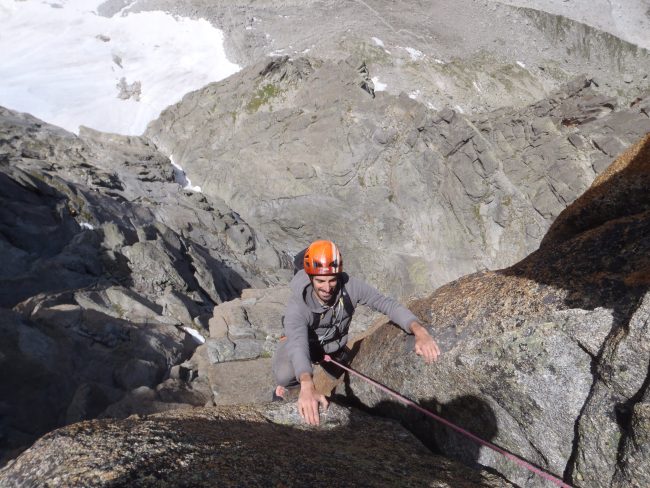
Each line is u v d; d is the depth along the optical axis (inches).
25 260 636.7
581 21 2281.0
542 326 119.6
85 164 1298.0
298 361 129.0
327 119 1620.3
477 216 1469.0
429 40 2208.4
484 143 1451.8
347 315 151.0
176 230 1211.2
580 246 129.5
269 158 1626.5
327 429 144.9
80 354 452.1
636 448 91.7
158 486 91.3
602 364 102.7
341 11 2401.6
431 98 1950.1
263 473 100.3
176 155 1776.6
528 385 119.6
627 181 140.3
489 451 134.8
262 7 2485.2
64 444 103.3
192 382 434.9
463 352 132.0
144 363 446.3
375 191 1539.1
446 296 154.9
